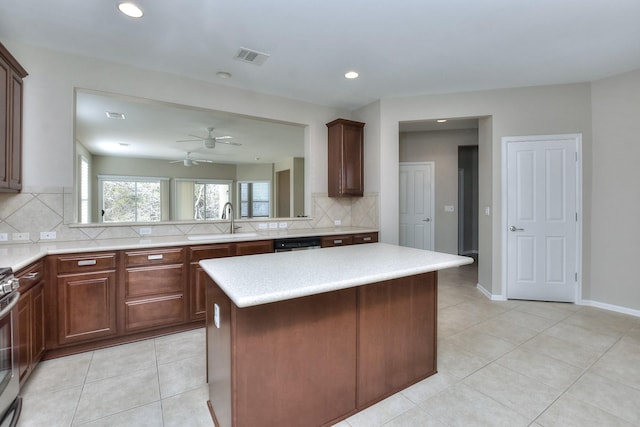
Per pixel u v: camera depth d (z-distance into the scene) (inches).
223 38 102.9
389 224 165.6
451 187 234.7
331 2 84.6
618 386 79.0
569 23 95.1
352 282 58.2
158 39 103.0
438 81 140.4
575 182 142.3
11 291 62.8
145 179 338.0
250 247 127.8
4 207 102.3
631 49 111.5
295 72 129.8
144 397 74.9
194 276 114.8
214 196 381.1
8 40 101.9
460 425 65.6
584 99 140.6
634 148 128.6
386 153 163.6
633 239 129.6
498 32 100.1
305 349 62.3
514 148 148.4
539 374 84.7
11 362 65.8
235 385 54.9
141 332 107.7
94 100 156.7
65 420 66.6
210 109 139.1
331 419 66.1
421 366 81.9
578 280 143.3
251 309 55.9
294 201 340.8
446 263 74.1
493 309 136.4
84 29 96.5
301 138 247.8
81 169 261.4
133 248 104.0
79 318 96.7
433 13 89.8
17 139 99.1
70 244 104.4
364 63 121.9
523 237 148.4
